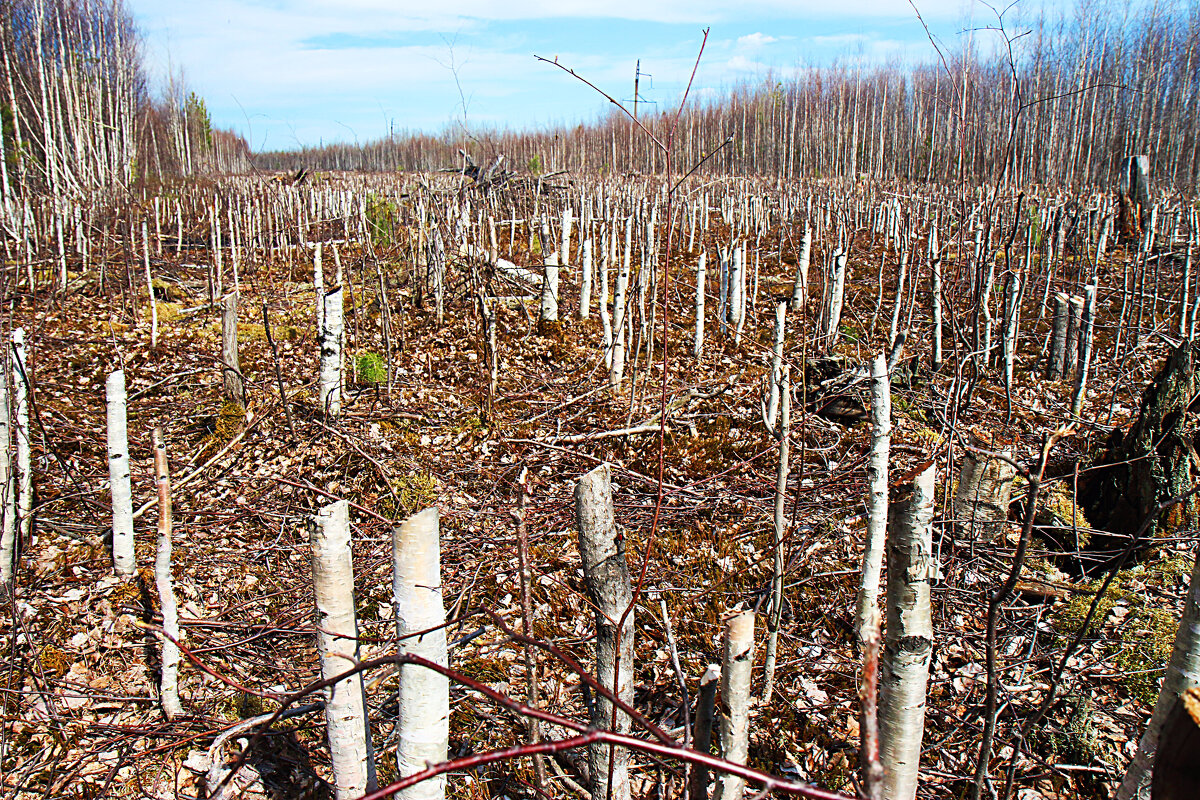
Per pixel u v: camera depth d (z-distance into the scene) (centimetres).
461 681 154
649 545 250
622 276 771
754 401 761
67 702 350
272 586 446
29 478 472
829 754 325
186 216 1972
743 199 1919
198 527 506
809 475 592
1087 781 306
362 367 762
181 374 782
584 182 2067
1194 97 3186
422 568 207
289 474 582
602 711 256
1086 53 3045
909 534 195
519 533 216
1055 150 2548
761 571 462
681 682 262
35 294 1071
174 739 331
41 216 1430
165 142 3312
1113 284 1185
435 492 518
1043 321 1034
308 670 375
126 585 435
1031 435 661
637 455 643
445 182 1556
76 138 2025
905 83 3650
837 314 887
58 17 2067
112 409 415
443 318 1051
